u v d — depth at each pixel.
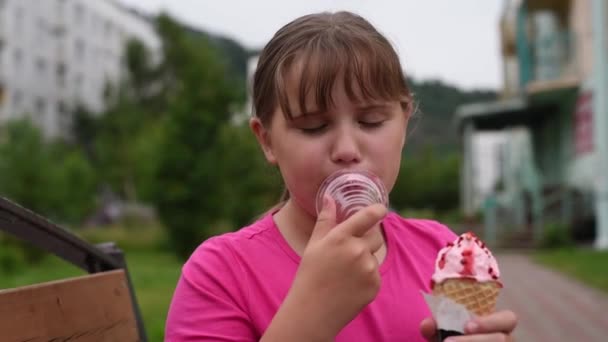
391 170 1.32
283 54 1.34
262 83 1.41
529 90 16.84
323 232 1.17
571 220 16.62
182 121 18.11
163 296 7.59
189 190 17.81
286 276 1.43
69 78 46.31
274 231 1.50
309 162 1.29
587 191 16.09
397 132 1.34
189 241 17.98
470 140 21.39
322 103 1.27
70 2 46.44
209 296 1.39
